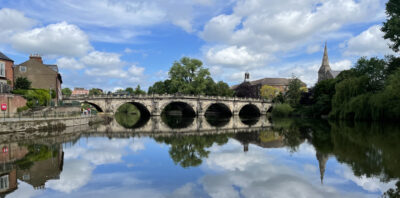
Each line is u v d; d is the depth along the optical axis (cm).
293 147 2580
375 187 1362
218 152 2325
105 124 5247
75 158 1994
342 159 2000
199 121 6700
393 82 4544
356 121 5241
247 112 11369
